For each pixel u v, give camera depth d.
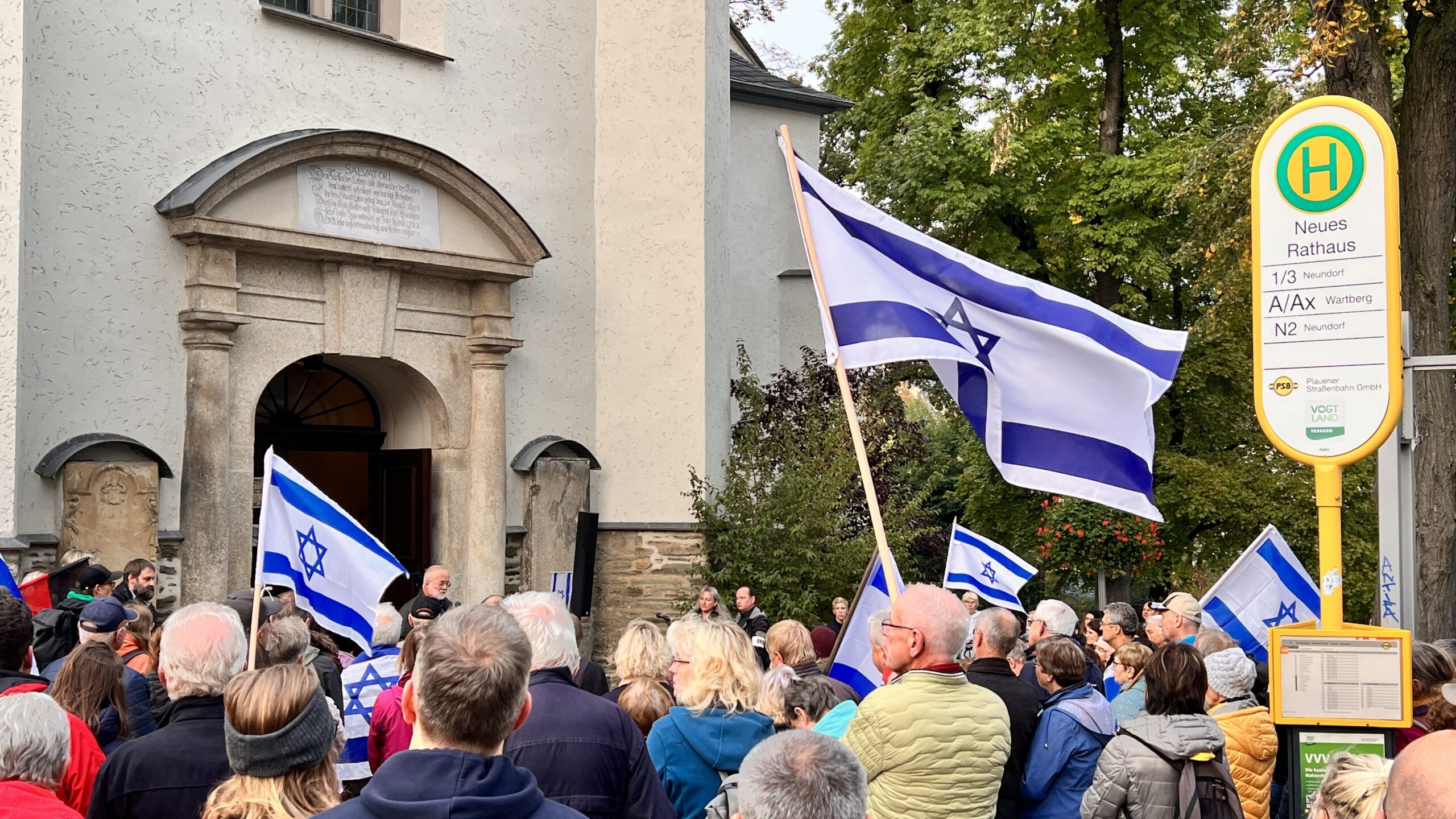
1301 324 5.03
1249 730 5.47
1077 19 22.97
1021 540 23.89
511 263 14.66
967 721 4.31
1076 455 6.50
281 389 14.38
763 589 14.76
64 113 11.52
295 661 5.54
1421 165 13.76
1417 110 13.82
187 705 4.02
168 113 12.23
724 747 4.70
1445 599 13.41
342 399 14.93
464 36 14.73
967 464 25.56
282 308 13.02
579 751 4.02
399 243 13.72
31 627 5.12
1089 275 24.70
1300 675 4.86
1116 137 23.77
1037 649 5.62
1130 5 23.55
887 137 25.41
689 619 4.98
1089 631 11.28
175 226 12.10
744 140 19.72
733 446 16.36
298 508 6.83
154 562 11.69
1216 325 18.94
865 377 18.98
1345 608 22.72
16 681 5.00
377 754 5.71
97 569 8.45
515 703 2.86
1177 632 7.90
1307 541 22.55
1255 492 22.39
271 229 12.53
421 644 2.91
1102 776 4.70
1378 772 2.98
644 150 15.88
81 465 11.33
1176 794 4.59
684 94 15.77
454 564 14.52
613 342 15.88
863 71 26.39
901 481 18.02
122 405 11.84
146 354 12.02
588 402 15.85
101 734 5.09
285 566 6.76
